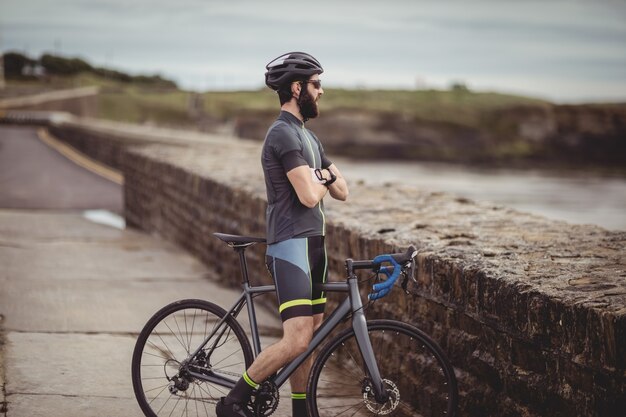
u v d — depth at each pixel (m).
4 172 22.59
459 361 4.32
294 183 3.71
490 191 106.94
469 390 4.21
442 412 4.40
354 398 4.82
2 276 8.48
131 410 4.67
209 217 9.62
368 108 171.62
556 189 113.25
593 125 166.38
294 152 3.72
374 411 3.91
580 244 5.06
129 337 6.27
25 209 15.20
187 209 10.65
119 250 10.66
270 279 7.57
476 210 6.91
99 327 6.52
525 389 3.73
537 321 3.60
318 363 3.93
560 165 161.25
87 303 7.38
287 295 3.79
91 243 11.15
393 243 5.13
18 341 5.98
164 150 14.42
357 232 5.66
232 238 4.11
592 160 164.12
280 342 3.84
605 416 3.19
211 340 4.20
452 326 4.41
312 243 3.83
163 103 162.12
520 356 3.79
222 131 96.06
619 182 129.75
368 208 7.04
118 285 8.33
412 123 170.38
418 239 5.27
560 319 3.45
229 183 9.05
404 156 169.50
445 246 4.97
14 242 10.77
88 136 29.73
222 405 3.95
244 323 6.94
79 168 24.97
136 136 23.36
